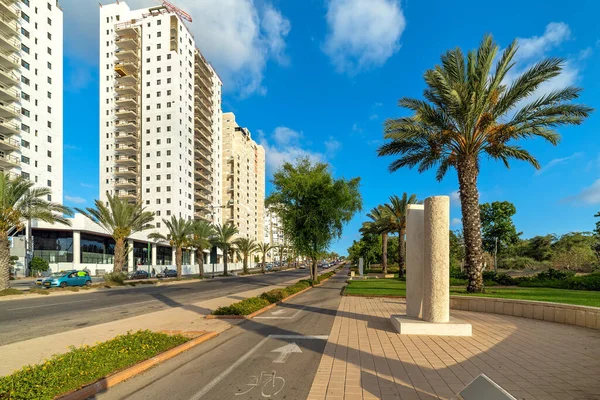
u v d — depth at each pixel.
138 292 24.83
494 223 54.97
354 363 6.33
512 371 5.74
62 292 24.11
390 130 16.72
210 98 88.44
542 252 53.22
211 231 49.19
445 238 9.16
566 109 14.94
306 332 9.30
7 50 48.53
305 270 87.81
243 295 20.67
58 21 57.78
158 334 8.05
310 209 25.41
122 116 72.62
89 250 52.31
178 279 42.47
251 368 6.13
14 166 49.03
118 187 71.88
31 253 46.16
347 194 25.78
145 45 72.62
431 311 9.05
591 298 13.05
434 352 7.04
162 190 68.94
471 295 14.40
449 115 16.28
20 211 22.89
